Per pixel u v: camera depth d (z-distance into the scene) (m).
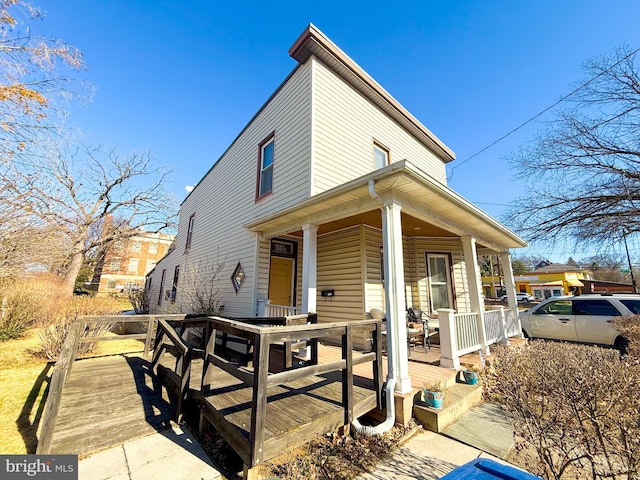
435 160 10.05
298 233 7.11
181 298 9.20
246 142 8.34
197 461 2.50
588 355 3.77
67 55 5.16
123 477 2.26
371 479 2.29
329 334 2.68
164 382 4.09
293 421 2.36
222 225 8.99
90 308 6.45
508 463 2.51
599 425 2.10
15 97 4.73
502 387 2.96
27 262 6.34
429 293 7.19
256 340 2.16
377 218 5.55
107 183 15.52
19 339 6.77
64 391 3.69
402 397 3.16
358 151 6.75
